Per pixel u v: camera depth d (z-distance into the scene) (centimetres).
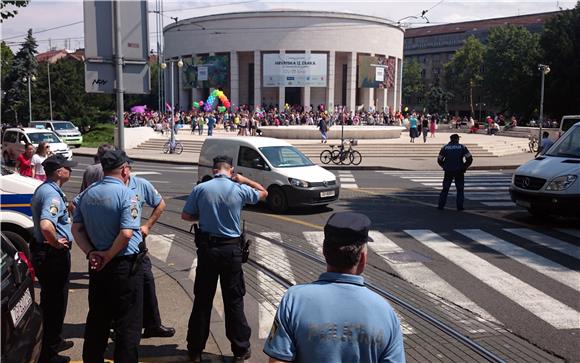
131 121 5900
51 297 486
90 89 648
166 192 1661
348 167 2581
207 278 484
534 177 1152
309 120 5388
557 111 5647
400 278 761
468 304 656
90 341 437
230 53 7200
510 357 512
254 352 517
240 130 4156
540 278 765
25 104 5859
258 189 524
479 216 1255
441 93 9662
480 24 11612
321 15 6975
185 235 1025
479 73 9188
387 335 233
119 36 650
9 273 382
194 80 7394
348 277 244
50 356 479
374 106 7581
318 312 232
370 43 7312
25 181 788
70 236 505
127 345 432
